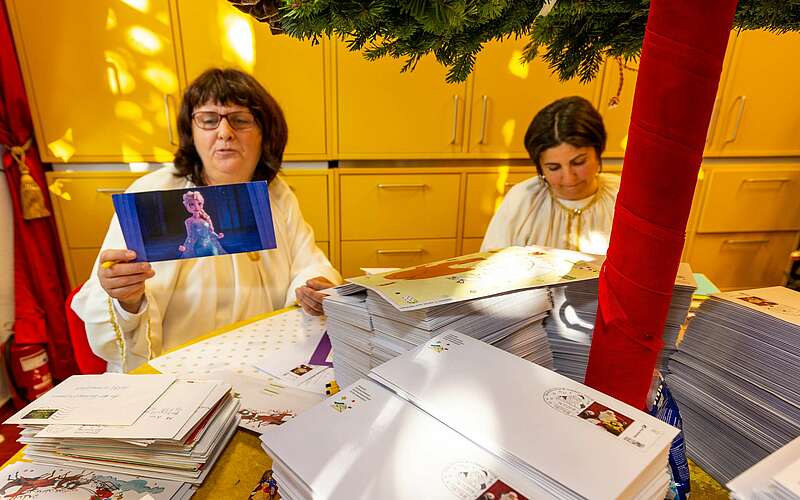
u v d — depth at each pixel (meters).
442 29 0.41
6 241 1.79
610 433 0.35
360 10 0.38
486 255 0.69
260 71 1.86
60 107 1.77
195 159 1.28
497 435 0.35
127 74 1.77
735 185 2.26
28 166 1.75
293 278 1.36
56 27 1.68
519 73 2.01
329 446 0.36
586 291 0.59
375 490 0.31
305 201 2.06
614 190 1.40
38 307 1.84
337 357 0.65
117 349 1.05
